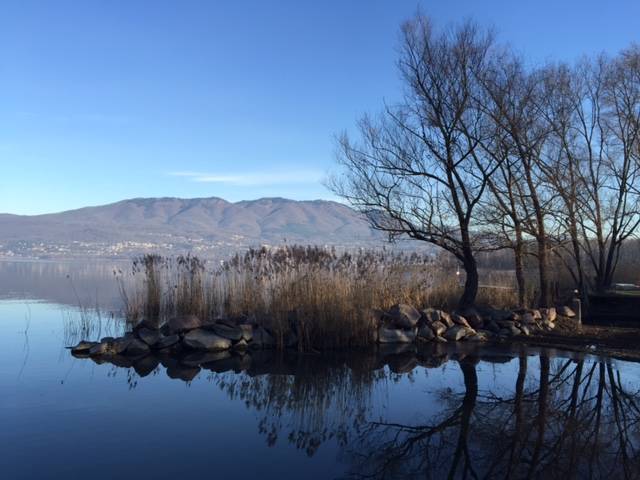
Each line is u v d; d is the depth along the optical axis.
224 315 18.11
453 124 18.89
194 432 8.35
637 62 28.11
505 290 23.27
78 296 29.62
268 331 15.84
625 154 28.72
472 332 17.70
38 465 6.90
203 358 13.99
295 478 6.75
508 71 20.84
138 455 7.34
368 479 6.73
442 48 19.20
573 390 11.20
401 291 19.69
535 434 8.54
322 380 11.91
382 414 9.53
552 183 22.38
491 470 7.13
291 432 8.49
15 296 29.59
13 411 9.09
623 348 16.27
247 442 7.98
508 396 10.73
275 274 17.34
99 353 14.02
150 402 9.86
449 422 9.09
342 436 8.36
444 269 22.30
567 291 28.14
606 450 7.90
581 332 18.89
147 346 14.64
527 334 18.36
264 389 11.07
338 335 15.83
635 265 37.19
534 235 20.56
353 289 17.33
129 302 20.20
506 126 20.03
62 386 10.79
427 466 7.21
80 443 7.71
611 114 28.83
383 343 16.58
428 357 14.68
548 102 23.98
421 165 19.39
